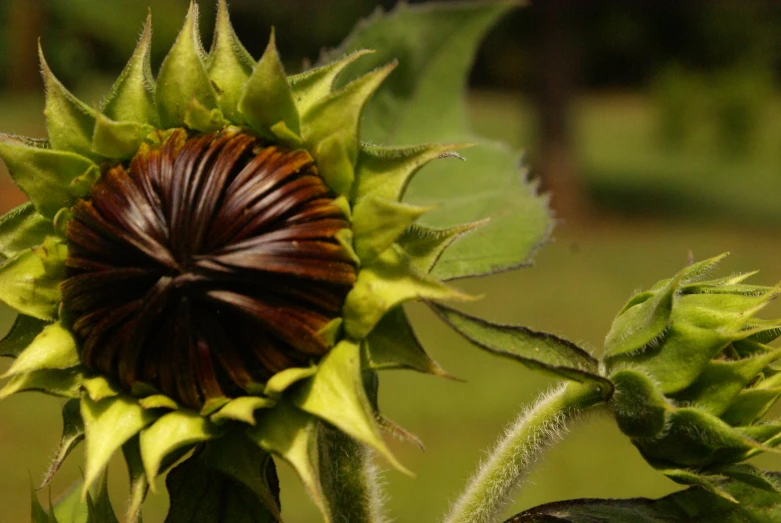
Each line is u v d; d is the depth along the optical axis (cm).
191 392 48
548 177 294
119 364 48
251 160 49
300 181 49
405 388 147
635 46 544
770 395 50
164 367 48
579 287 200
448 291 48
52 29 249
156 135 49
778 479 50
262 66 49
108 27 248
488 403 140
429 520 109
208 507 49
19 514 106
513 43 489
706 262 51
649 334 50
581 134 431
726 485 52
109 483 111
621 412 51
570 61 299
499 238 57
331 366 48
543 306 185
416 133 60
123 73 50
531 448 52
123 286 48
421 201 58
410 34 60
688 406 50
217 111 49
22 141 50
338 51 60
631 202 302
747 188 334
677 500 52
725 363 50
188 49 49
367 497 51
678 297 51
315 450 48
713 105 420
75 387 49
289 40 319
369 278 48
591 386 51
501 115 430
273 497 49
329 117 49
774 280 209
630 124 482
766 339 51
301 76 49
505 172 58
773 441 50
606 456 126
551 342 49
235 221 48
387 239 48
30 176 49
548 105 297
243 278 48
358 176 49
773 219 278
